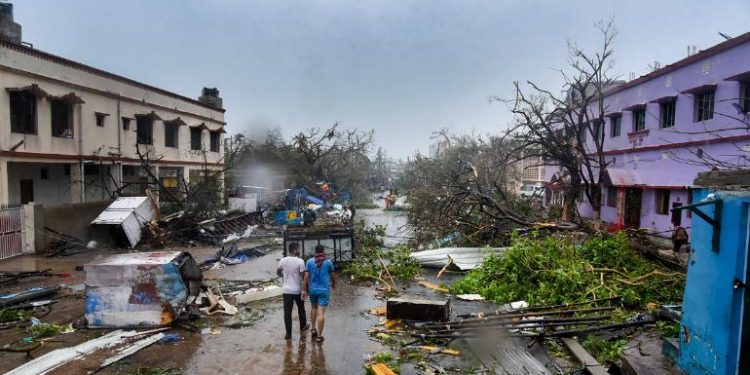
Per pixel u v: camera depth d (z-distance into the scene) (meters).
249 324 8.93
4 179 17.25
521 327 7.83
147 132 26.97
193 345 7.81
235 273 14.16
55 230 17.50
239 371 6.82
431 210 22.06
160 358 7.25
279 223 27.77
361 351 7.57
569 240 13.64
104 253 17.27
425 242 19.53
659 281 10.06
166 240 19.30
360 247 16.64
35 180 21.94
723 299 4.48
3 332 8.32
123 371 6.80
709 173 5.14
